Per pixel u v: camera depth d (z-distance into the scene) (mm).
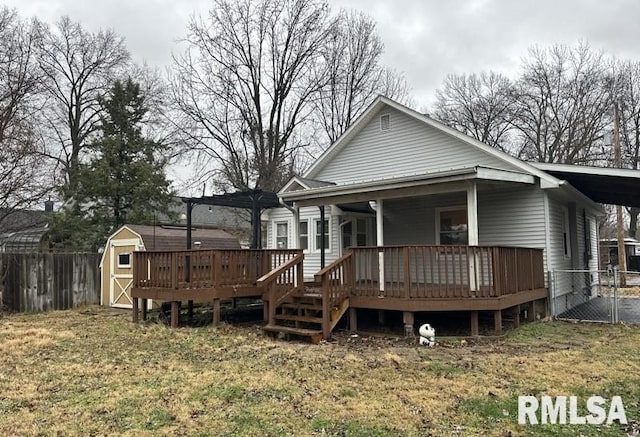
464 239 12656
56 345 8750
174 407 5168
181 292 10523
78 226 21297
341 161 15445
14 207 17188
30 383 6180
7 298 14094
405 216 13742
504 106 34719
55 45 28234
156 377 6402
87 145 24969
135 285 11594
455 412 4918
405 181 10008
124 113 23688
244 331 10055
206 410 5070
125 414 4977
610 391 5527
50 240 22719
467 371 6457
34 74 24938
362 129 15008
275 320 10039
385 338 9055
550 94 32781
